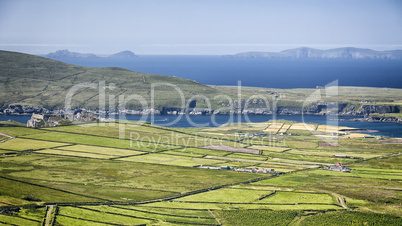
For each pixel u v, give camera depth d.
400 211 172.25
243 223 155.25
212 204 175.62
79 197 172.75
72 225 139.25
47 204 157.62
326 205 177.12
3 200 153.88
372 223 159.25
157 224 148.88
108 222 145.88
